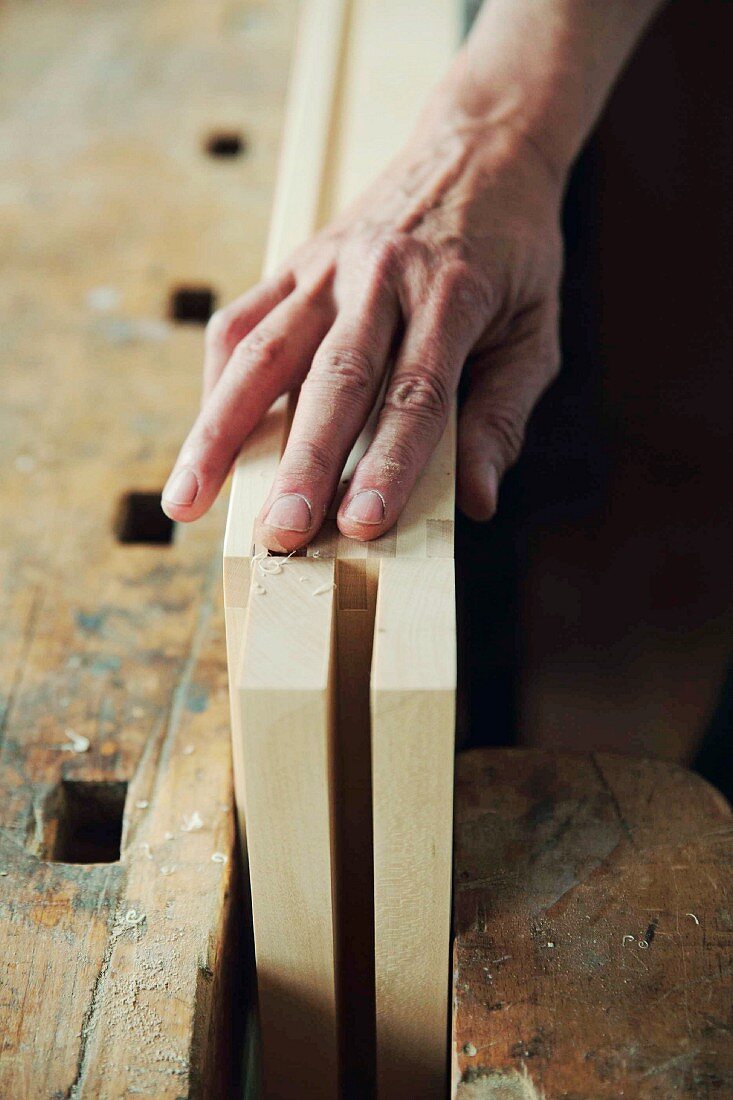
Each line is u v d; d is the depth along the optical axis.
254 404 0.90
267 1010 0.84
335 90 1.56
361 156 1.41
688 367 1.97
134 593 1.10
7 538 1.15
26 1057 0.72
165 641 1.05
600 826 0.83
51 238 1.57
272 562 0.77
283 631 0.71
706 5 2.23
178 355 1.39
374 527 0.77
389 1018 0.84
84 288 1.48
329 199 1.34
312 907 0.77
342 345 0.88
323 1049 0.87
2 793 0.91
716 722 1.54
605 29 1.22
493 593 1.71
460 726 1.47
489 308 1.00
